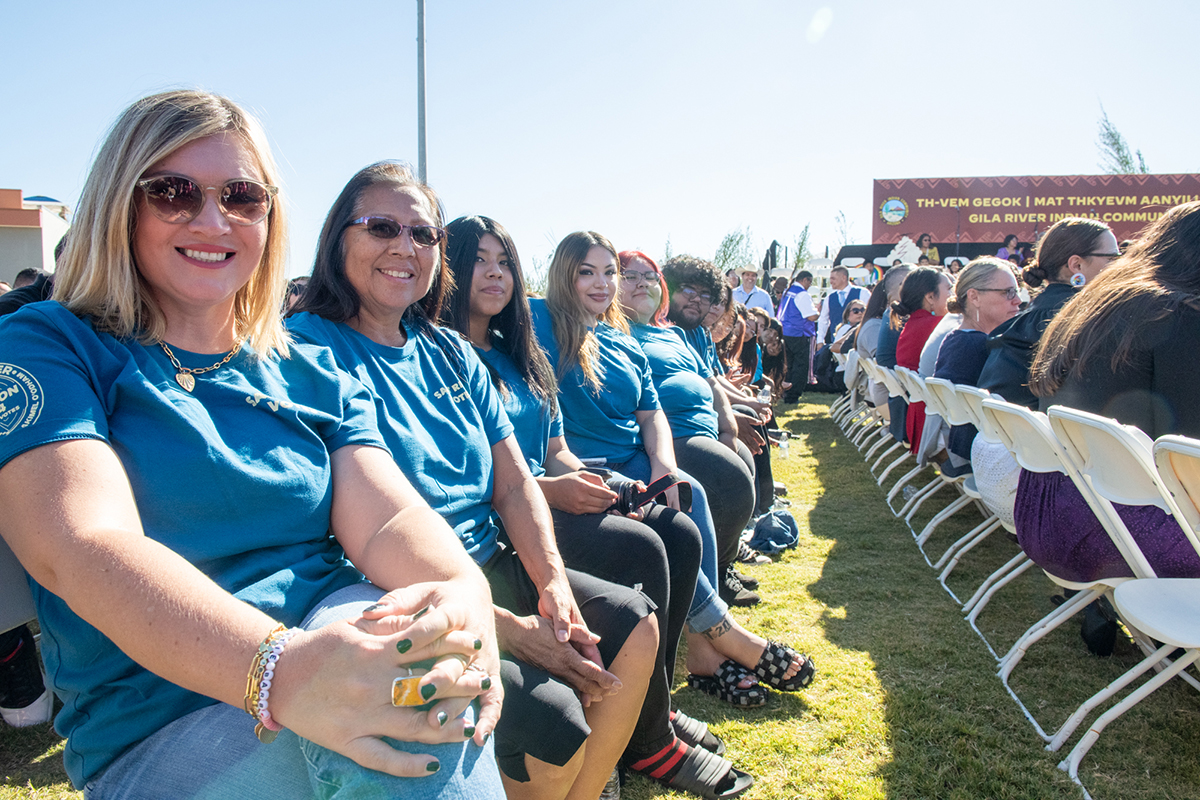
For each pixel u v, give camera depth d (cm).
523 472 195
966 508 515
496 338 247
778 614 334
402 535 129
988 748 228
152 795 109
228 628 99
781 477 624
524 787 149
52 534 100
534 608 183
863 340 752
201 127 125
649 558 202
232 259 130
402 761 96
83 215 124
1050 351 273
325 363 157
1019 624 322
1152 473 198
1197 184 1866
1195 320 230
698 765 209
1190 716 246
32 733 248
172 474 117
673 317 443
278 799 105
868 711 249
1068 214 1930
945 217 1973
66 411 107
